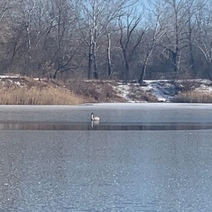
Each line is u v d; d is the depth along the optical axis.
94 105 53.78
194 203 13.45
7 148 22.14
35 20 70.81
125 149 22.20
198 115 42.09
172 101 62.59
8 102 50.16
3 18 65.00
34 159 19.39
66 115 40.53
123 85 64.56
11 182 15.52
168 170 17.50
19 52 68.06
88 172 17.08
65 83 60.66
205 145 23.67
